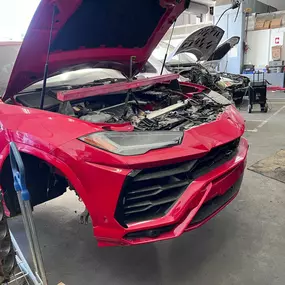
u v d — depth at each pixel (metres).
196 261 1.85
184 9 2.11
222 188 1.71
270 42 10.04
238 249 1.95
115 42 2.17
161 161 1.43
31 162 1.82
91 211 1.48
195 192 1.51
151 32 2.25
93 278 1.73
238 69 10.38
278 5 12.69
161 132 1.60
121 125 1.69
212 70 6.21
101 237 1.49
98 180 1.42
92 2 1.70
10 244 1.57
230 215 2.37
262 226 2.20
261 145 4.11
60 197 2.79
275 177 3.01
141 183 1.47
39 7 1.45
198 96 2.50
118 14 1.92
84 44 2.01
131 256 1.92
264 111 6.53
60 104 1.85
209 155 1.69
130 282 1.69
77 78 2.50
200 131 1.69
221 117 1.96
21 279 1.58
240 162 1.87
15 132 1.63
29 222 1.29
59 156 1.46
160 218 1.47
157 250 1.97
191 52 4.63
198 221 1.61
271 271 1.73
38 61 1.80
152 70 3.70
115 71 2.72
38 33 1.59
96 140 1.45
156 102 2.39
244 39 10.39
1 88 2.29
